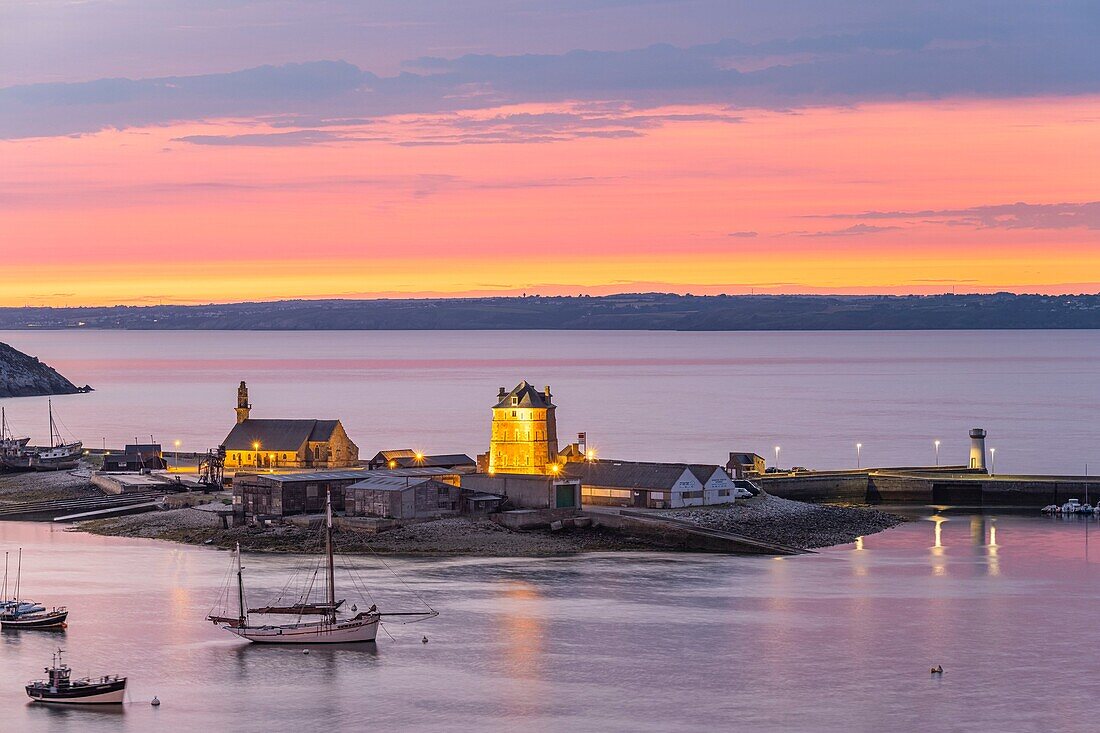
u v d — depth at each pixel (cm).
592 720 16938
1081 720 16900
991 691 17950
